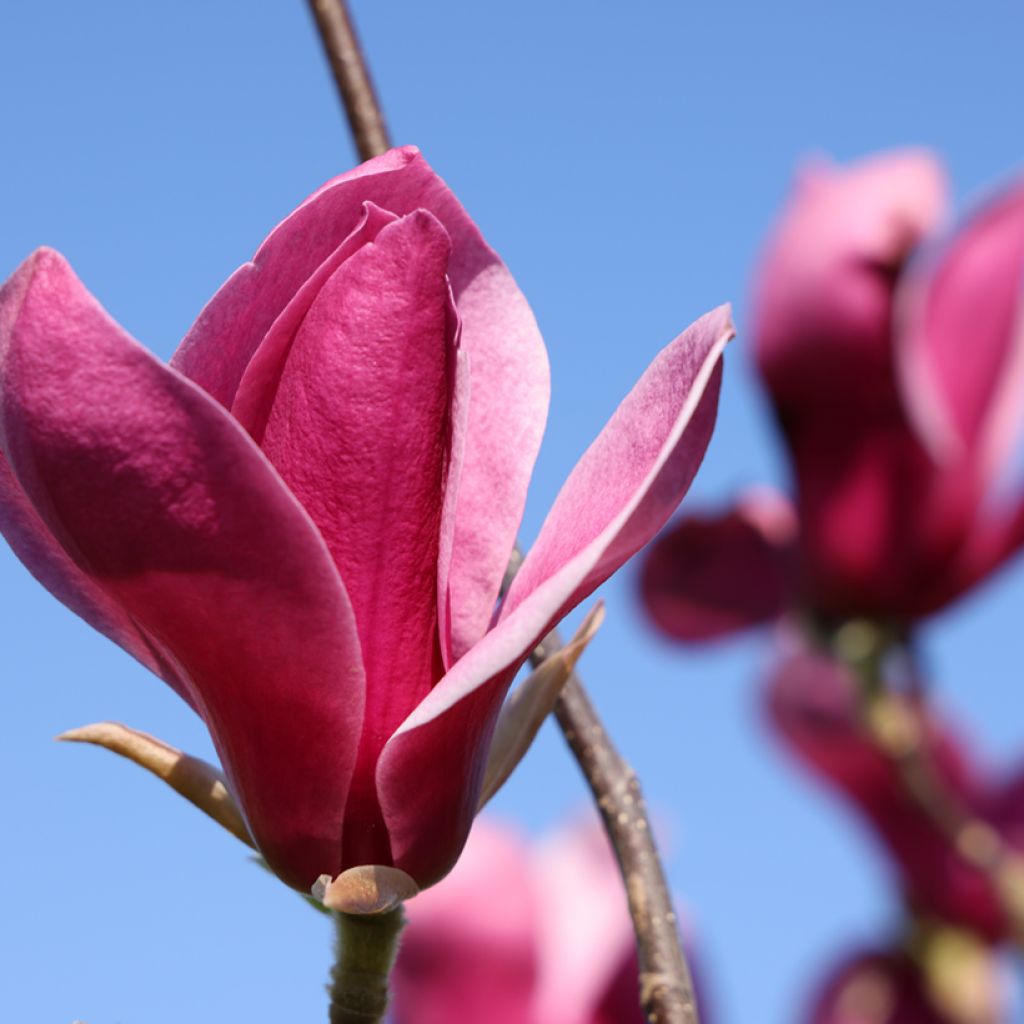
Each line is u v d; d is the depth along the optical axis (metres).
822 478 1.09
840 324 1.07
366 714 0.56
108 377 0.52
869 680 1.08
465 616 0.57
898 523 1.08
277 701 0.55
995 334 1.07
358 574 0.56
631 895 0.63
